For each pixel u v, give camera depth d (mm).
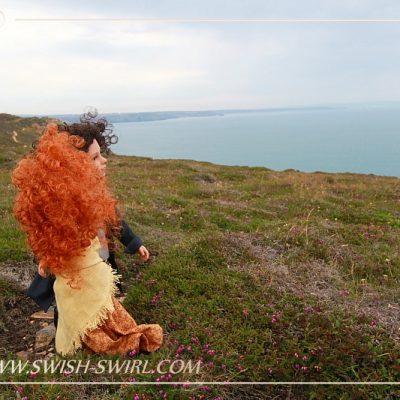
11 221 8672
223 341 4617
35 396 3695
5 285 6043
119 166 25984
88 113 4633
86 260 4164
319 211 12109
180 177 20516
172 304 5434
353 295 5672
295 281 6016
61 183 3836
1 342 5074
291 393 4125
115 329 4305
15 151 34500
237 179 22781
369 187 18141
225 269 6273
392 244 8773
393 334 4672
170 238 8508
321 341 4477
